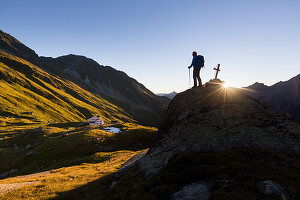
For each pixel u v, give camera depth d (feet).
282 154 34.37
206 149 40.91
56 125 451.53
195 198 26.55
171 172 37.09
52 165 154.20
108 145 207.51
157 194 31.99
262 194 23.85
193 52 61.26
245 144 38.99
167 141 52.90
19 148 237.86
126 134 239.50
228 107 49.90
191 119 52.24
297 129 40.52
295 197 22.77
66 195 43.52
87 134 226.79
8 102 553.64
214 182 29.04
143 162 52.85
